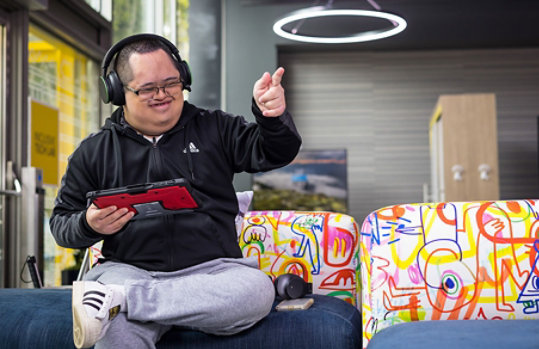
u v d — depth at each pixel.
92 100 5.02
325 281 1.89
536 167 6.76
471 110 5.64
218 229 1.61
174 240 1.57
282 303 1.62
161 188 1.41
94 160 1.66
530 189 6.75
